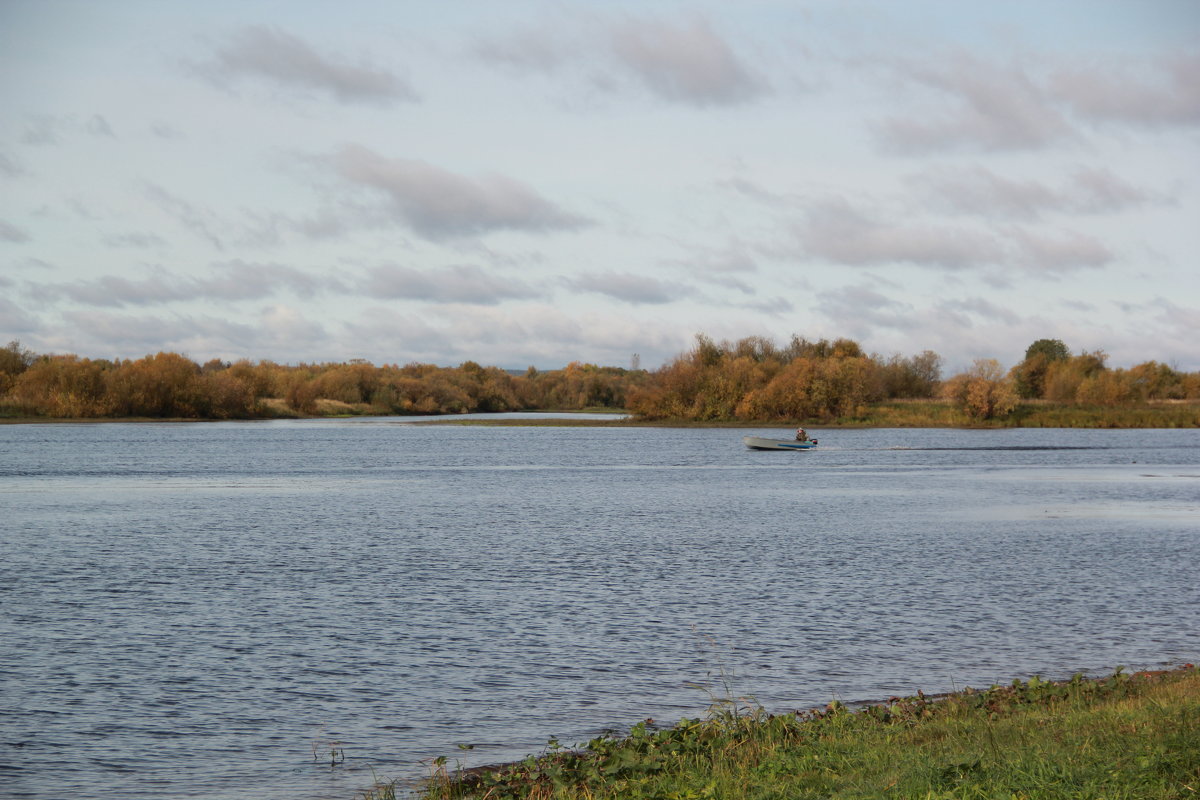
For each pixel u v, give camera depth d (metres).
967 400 160.50
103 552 39.38
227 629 25.69
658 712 18.69
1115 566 35.75
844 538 43.84
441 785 14.72
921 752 12.88
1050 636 24.58
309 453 107.88
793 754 13.66
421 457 103.25
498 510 55.81
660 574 34.12
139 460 95.44
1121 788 10.45
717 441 136.50
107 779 15.58
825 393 158.62
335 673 21.47
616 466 92.31
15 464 89.56
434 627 25.86
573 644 23.95
